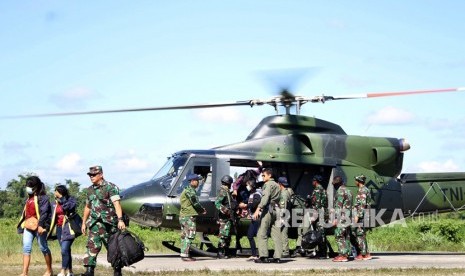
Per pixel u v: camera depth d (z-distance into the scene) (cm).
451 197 1825
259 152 1622
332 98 1608
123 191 1602
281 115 1670
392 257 1638
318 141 1662
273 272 1242
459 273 1238
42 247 1173
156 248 2000
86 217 1108
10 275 1239
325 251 1597
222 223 1559
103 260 1507
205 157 1594
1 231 2739
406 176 1808
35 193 1163
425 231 2741
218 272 1239
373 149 1725
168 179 1591
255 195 1489
